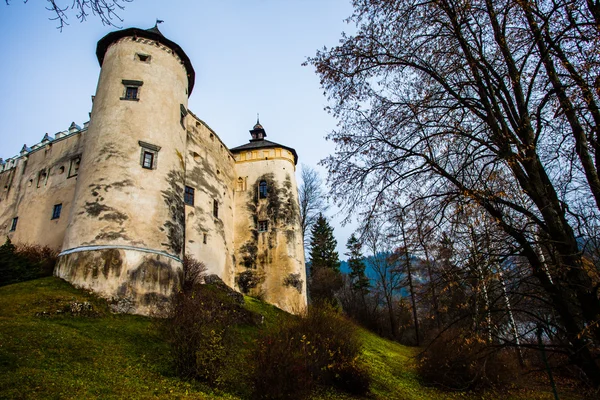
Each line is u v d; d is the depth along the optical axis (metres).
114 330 14.64
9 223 28.67
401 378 19.83
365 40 11.42
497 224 9.20
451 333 18.38
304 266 32.94
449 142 10.37
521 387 15.95
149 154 20.89
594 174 8.66
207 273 26.06
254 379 11.80
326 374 15.44
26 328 12.56
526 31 9.59
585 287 7.99
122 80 21.95
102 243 17.89
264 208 33.41
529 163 9.19
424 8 10.75
